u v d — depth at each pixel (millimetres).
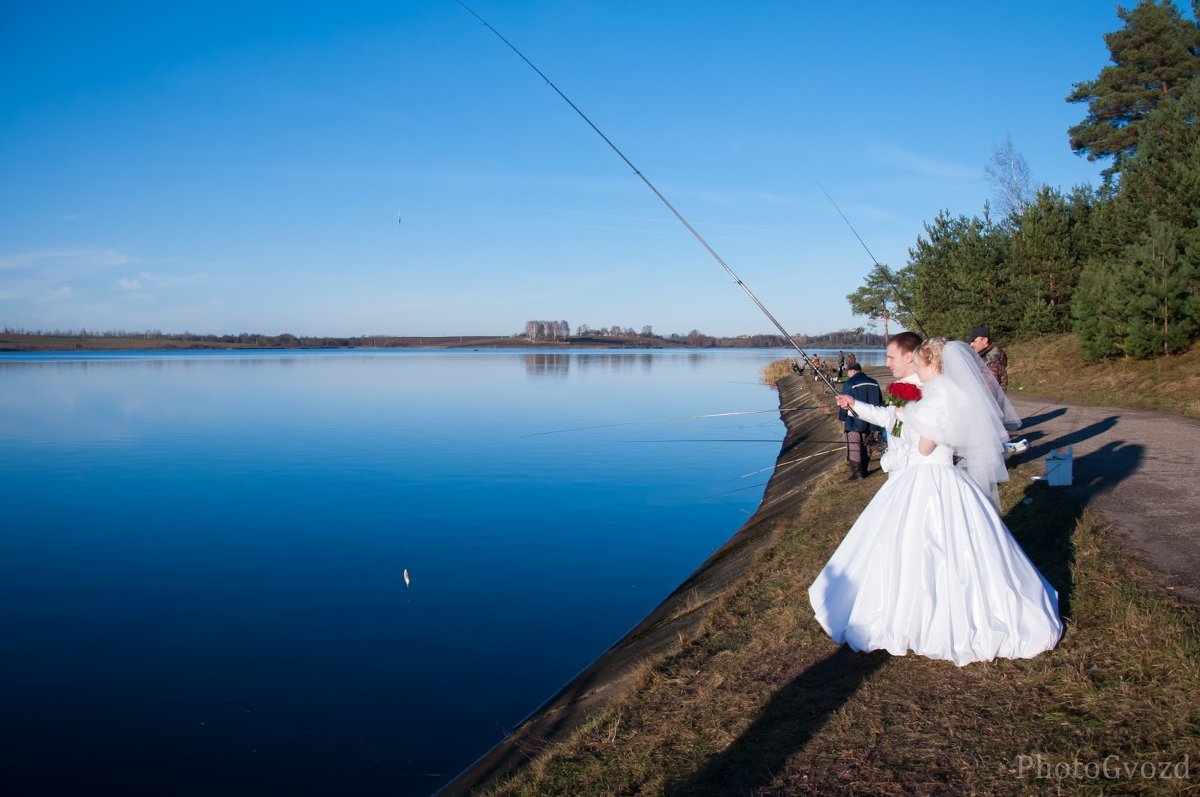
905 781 4039
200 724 7324
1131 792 3604
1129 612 5129
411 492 18188
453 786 6016
